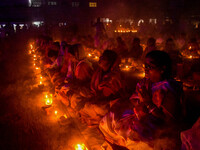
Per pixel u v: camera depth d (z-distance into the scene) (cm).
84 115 437
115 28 2184
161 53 272
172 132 283
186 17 2992
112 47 1227
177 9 3028
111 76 388
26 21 3156
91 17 3294
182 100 271
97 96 412
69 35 1549
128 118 328
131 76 826
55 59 696
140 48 1066
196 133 237
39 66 945
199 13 2922
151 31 2116
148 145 293
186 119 458
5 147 393
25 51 1322
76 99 472
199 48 1107
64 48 629
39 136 422
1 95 645
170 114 266
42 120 486
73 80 507
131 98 353
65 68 603
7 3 3206
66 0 3203
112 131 346
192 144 238
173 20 2788
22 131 443
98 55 1258
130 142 308
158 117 281
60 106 549
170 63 276
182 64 741
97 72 420
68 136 417
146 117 291
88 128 443
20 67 975
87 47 1385
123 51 1088
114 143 354
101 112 409
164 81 272
